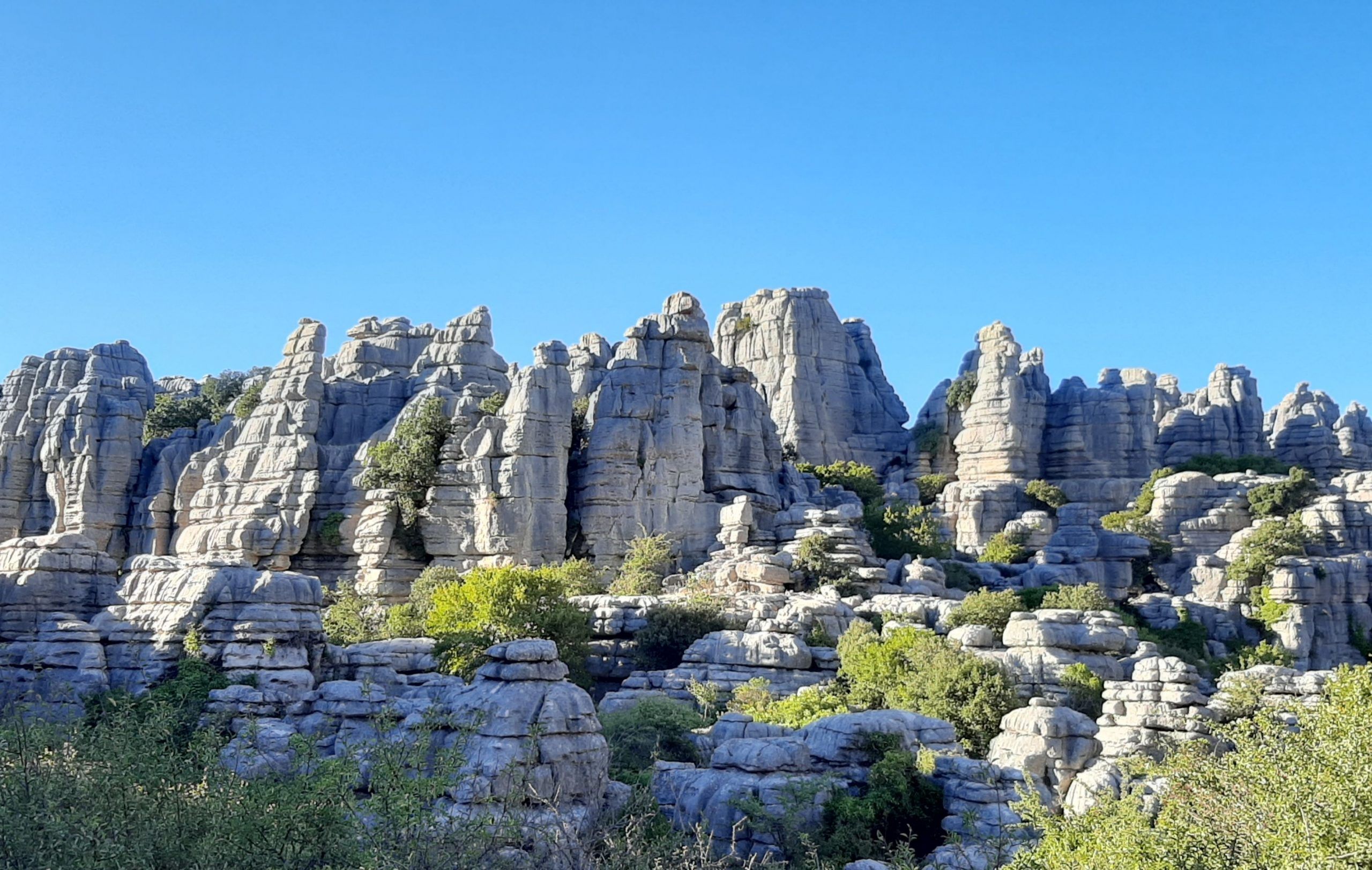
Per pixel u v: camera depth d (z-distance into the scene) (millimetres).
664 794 41688
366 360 120812
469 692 38812
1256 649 88812
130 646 60688
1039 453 139875
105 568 66812
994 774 41406
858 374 157125
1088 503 132875
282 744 44156
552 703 37562
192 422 134875
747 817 35812
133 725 33031
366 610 90188
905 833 40125
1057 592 86062
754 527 97750
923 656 59938
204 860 24609
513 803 32094
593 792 37781
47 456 119125
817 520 94625
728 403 109688
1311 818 24234
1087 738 47531
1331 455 143500
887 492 135750
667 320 107750
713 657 69500
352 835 26406
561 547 99250
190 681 55656
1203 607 95750
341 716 47594
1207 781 28078
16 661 59406
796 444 146000
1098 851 26719
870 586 86688
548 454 100250
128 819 26453
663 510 101312
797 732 46875
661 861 29859
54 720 42875
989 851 35969
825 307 157125
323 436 112500
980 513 125312
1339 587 96500
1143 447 139500
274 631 58750
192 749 31188
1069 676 60625
